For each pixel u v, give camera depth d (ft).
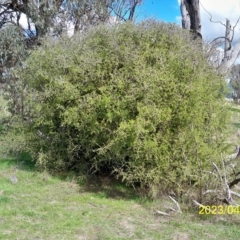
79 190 18.11
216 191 14.79
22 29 31.01
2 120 28.94
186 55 17.66
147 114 16.28
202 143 16.69
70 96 18.72
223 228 13.15
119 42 18.78
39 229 12.80
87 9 30.73
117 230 12.92
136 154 16.38
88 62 18.51
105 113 17.60
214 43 21.94
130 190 18.20
